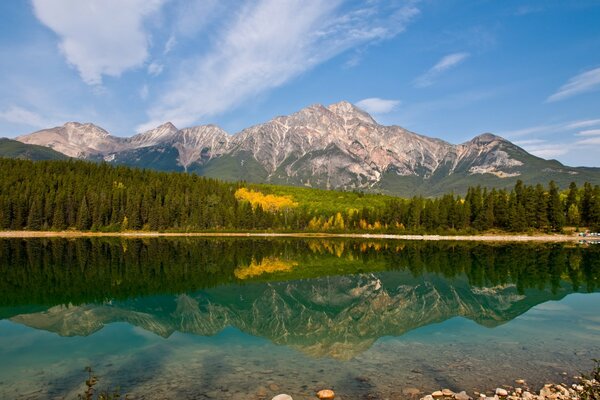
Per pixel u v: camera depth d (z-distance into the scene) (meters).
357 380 19.72
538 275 58.38
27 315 33.94
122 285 49.66
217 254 92.88
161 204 178.38
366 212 186.50
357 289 50.22
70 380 19.84
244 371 21.05
